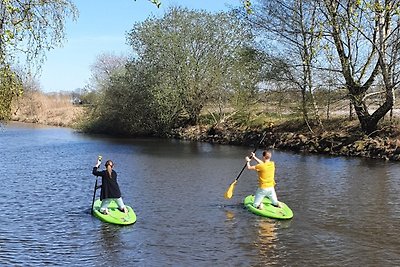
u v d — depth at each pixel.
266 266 10.29
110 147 37.66
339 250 11.28
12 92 11.98
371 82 28.84
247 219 14.12
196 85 45.00
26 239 12.40
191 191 18.61
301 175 21.94
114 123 52.72
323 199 16.73
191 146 37.88
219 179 21.48
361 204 15.90
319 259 10.69
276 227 13.24
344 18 25.45
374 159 26.88
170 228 13.27
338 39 28.42
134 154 32.38
